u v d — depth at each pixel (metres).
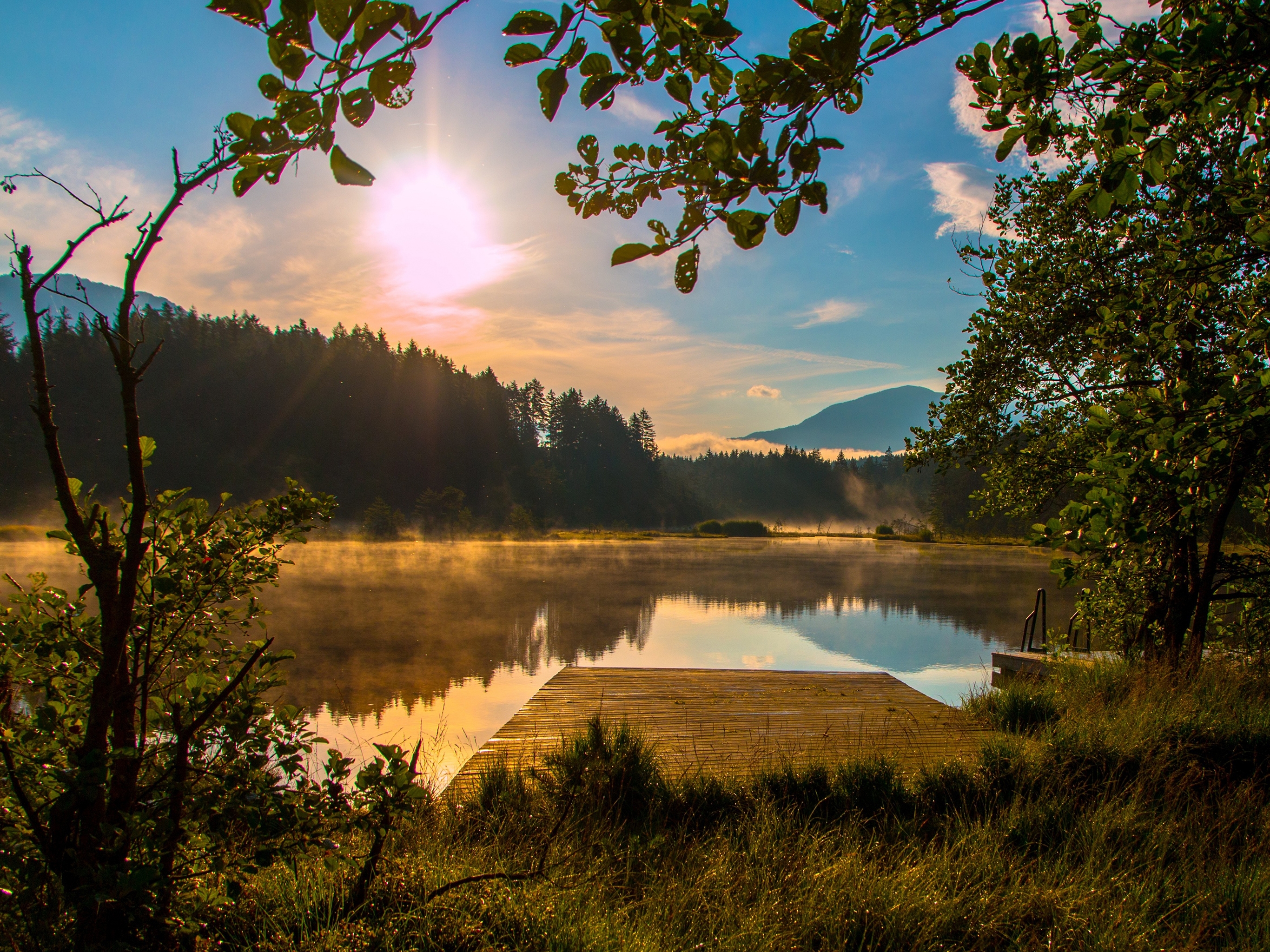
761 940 2.62
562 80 1.41
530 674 9.43
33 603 1.93
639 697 7.35
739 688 7.75
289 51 1.17
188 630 2.11
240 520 2.13
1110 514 3.31
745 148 1.50
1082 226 7.46
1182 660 6.39
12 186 1.54
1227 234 4.93
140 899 1.76
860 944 2.67
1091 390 7.43
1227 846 3.48
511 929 2.43
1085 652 8.97
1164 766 4.20
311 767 4.99
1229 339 4.39
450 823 3.56
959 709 6.73
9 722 1.90
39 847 1.77
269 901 2.38
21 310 1.65
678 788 4.12
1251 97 2.44
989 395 8.15
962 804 4.09
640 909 2.90
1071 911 2.91
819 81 1.49
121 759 1.85
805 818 3.93
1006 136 2.48
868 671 9.78
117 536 1.96
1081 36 2.36
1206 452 3.44
